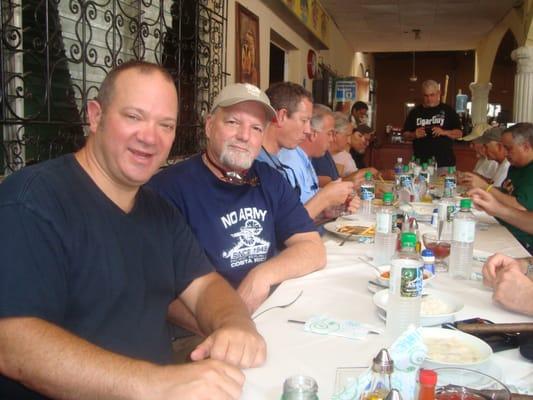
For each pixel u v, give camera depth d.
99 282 1.14
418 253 1.78
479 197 2.57
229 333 1.11
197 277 1.42
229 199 1.86
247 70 4.61
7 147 2.13
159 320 1.28
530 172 3.10
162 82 1.20
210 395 0.89
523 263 1.66
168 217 1.38
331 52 8.76
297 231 1.97
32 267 1.03
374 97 13.08
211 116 1.90
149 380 0.93
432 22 8.83
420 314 1.24
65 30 2.43
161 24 3.20
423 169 5.15
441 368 0.97
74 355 0.97
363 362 1.06
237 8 4.34
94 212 1.16
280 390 0.95
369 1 7.39
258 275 1.60
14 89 2.16
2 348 0.99
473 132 8.64
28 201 1.06
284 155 2.81
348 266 1.81
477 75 11.40
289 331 1.22
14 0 2.12
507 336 1.17
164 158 1.25
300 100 2.66
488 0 7.32
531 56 6.90
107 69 2.71
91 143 1.22
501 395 0.87
